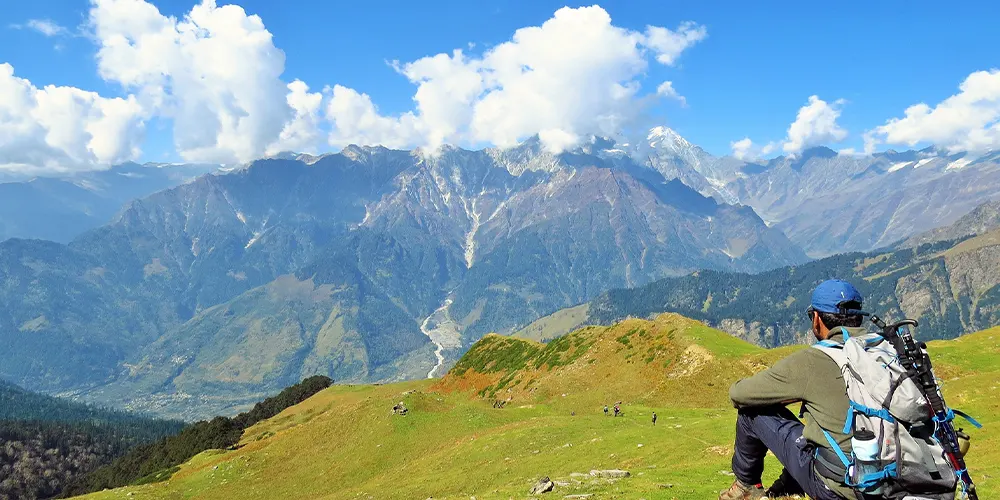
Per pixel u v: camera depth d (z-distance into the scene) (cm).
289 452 8125
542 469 4181
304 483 6750
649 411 6488
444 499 2841
